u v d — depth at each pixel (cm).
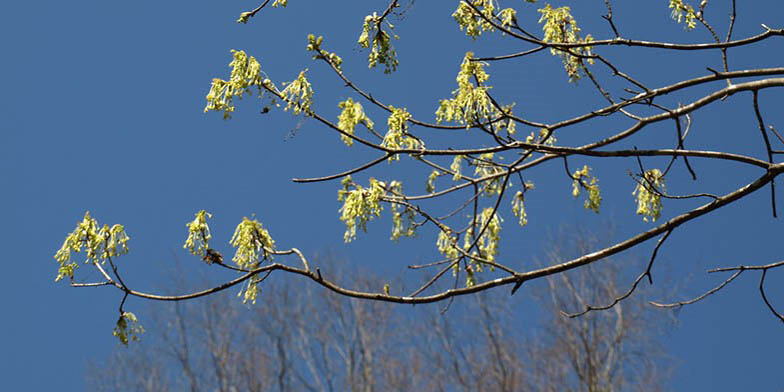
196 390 2519
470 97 499
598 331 2230
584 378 2145
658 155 493
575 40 552
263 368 2494
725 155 493
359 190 568
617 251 491
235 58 497
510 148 495
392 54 525
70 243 498
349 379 2414
